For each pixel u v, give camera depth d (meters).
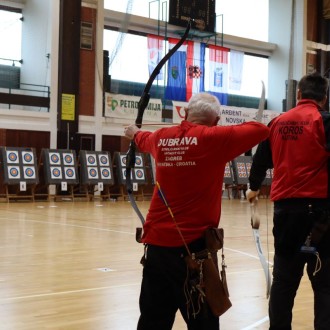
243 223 10.34
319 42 21.42
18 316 3.81
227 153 2.32
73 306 4.09
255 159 2.99
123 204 14.53
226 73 19.75
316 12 21.39
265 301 4.31
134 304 4.17
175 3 18.34
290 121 2.86
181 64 18.42
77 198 15.78
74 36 16.06
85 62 16.36
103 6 16.67
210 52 19.28
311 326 3.69
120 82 17.94
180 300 2.35
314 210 2.74
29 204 13.98
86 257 6.32
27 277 5.17
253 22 21.27
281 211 2.83
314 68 21.34
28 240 7.64
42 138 15.64
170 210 2.35
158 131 2.50
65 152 15.55
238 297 4.44
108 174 15.99
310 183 2.76
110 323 3.66
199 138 2.33
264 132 2.34
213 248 2.29
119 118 16.98
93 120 16.50
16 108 16.30
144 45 18.42
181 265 2.32
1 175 14.70
